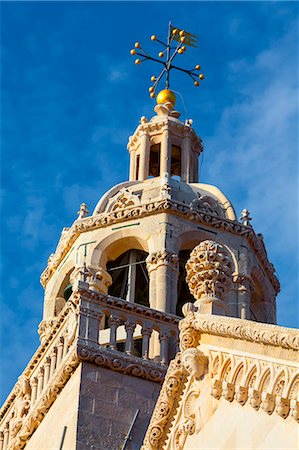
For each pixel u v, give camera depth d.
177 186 40.28
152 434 28.97
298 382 24.75
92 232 39.34
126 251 39.47
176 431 28.38
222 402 26.97
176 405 28.83
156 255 38.16
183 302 40.66
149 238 38.69
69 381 34.34
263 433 25.14
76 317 34.72
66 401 34.06
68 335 35.00
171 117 43.44
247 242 39.78
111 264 40.03
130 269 39.25
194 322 28.16
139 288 40.28
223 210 40.19
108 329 36.41
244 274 39.06
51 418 34.47
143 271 39.69
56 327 35.75
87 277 36.41
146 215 39.16
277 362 25.42
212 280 29.92
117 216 39.22
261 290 40.19
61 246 40.06
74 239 39.66
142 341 35.62
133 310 35.38
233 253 39.34
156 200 39.25
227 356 27.09
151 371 34.50
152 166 43.34
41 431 34.78
